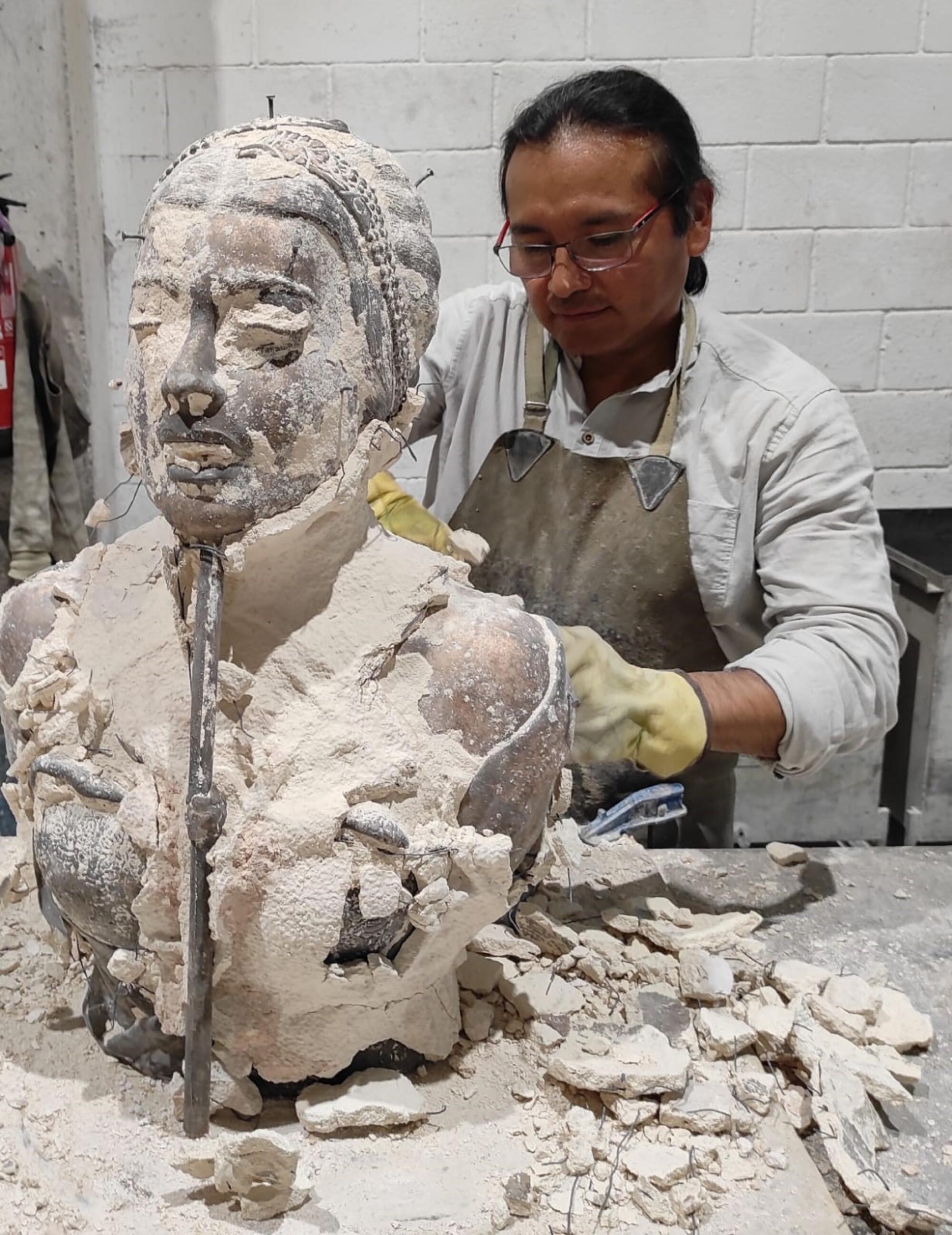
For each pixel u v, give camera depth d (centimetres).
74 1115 94
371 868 84
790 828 226
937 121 216
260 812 84
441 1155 92
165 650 89
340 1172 89
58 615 96
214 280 78
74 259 213
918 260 225
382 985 90
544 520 157
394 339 88
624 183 129
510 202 137
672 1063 99
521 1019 108
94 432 226
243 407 79
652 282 135
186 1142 91
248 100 213
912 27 210
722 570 149
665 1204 87
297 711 86
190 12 208
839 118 215
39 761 92
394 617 88
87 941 97
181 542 83
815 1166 94
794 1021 106
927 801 210
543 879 119
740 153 217
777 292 226
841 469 141
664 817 147
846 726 129
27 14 198
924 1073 107
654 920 125
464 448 167
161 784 86
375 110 213
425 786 87
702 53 211
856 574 138
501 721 88
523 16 208
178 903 87
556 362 158
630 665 125
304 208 79
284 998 90
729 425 146
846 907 133
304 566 87
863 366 231
